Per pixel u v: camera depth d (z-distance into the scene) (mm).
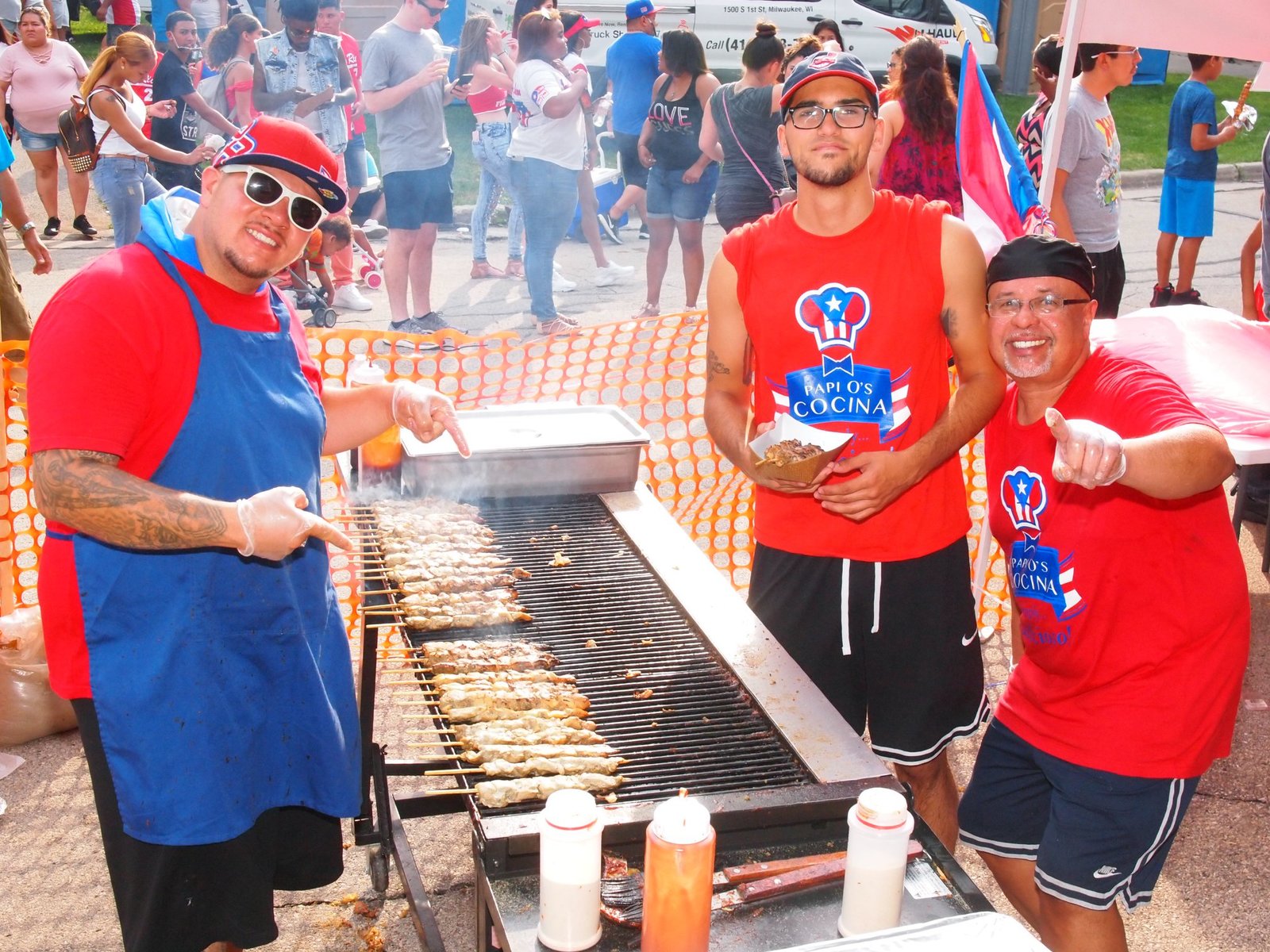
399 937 3232
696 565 3248
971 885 2045
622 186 10695
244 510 2111
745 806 2145
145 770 2301
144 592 2277
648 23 9359
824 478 2836
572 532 3498
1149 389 2373
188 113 8656
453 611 2932
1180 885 3451
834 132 2707
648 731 2523
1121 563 2424
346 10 14008
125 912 2465
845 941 1698
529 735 2457
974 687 3172
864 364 2902
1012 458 2615
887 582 3023
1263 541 5609
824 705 2586
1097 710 2494
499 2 12188
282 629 2416
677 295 9148
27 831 3611
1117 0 4051
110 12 14133
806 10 13133
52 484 2125
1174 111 8289
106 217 10922
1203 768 2482
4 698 3992
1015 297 2436
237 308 2369
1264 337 5020
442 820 3768
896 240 2840
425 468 3559
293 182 2285
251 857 2500
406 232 7625
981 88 3998
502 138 8977
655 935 1814
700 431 5246
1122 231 11555
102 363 2162
